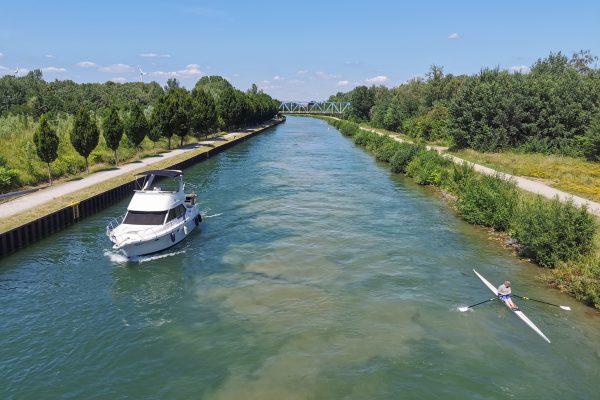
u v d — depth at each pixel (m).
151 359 14.62
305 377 13.60
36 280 20.66
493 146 53.25
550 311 17.70
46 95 89.75
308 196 37.44
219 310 17.91
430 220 30.22
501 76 58.56
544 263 21.72
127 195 37.00
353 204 34.72
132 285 20.28
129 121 49.59
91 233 27.34
